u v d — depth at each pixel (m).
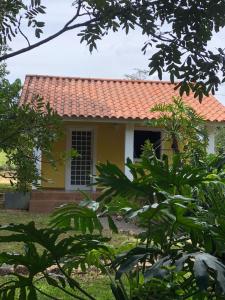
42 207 17.41
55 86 21.55
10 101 4.41
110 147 20.47
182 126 12.66
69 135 20.14
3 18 5.02
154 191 3.35
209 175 3.50
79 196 17.83
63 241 3.18
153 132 20.09
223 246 3.22
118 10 4.99
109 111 18.89
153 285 3.27
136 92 21.66
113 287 3.35
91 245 3.25
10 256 3.30
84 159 20.20
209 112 19.53
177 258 3.14
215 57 4.76
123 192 3.39
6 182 24.34
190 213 3.39
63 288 3.78
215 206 3.37
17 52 4.85
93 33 5.31
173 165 3.39
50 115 4.40
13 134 4.31
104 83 22.55
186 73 4.82
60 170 19.83
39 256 3.28
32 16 5.18
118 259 3.34
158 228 3.33
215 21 4.75
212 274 3.06
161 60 4.87
